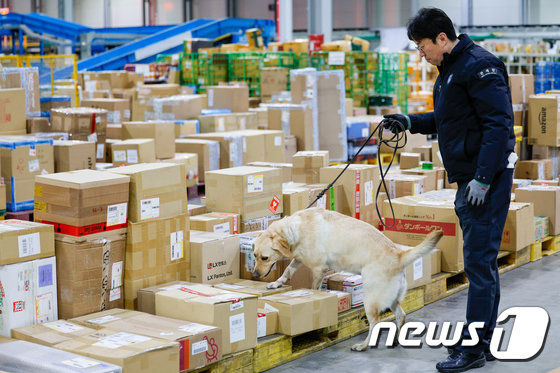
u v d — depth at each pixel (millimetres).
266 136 10195
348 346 4699
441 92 4137
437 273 5762
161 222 4523
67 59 21047
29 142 6438
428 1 29062
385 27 30375
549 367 4227
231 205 5477
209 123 10938
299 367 4320
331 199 6047
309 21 19375
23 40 18328
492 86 3916
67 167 6820
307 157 6797
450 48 4062
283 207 5777
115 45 25625
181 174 4660
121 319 4012
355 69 14148
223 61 15641
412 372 4215
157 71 17016
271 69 14039
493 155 3898
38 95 8055
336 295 4629
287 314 4344
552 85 15141
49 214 4199
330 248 4562
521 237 6570
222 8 30719
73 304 4102
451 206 5785
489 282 4125
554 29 24422
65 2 30250
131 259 4367
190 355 3701
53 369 3305
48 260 4070
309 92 10836
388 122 4699
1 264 3861
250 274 4973
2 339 3789
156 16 31172
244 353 4086
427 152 9172
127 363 3373
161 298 4176
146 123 9117
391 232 5973
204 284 4516
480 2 28016
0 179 6363
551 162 9102
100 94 14297
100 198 4156
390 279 4457
